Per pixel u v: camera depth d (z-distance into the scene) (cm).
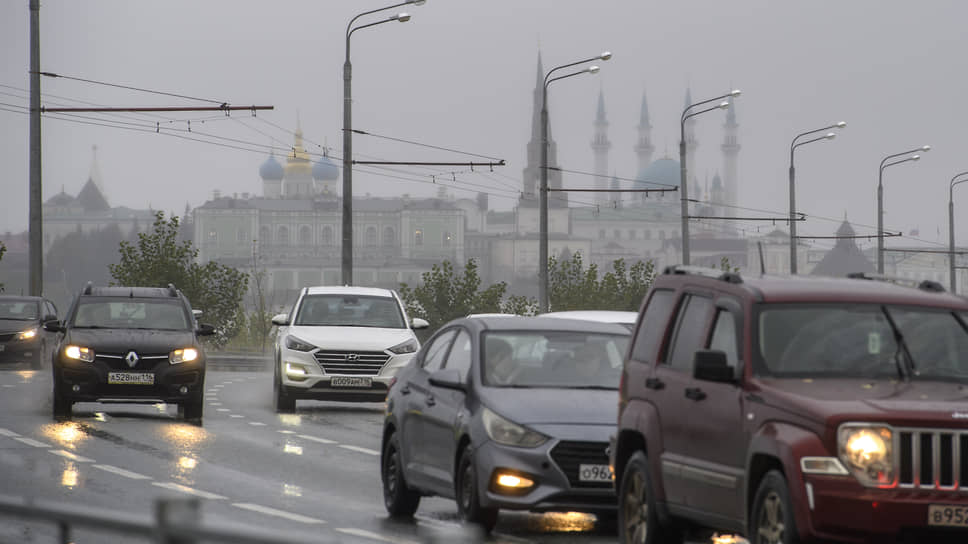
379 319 5825
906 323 2069
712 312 2170
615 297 16238
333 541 1059
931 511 1794
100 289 5416
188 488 3331
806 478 1823
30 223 10900
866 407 1838
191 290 13525
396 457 3036
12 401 5850
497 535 2720
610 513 2780
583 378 2830
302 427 5022
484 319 3003
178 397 5062
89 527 1268
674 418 2188
